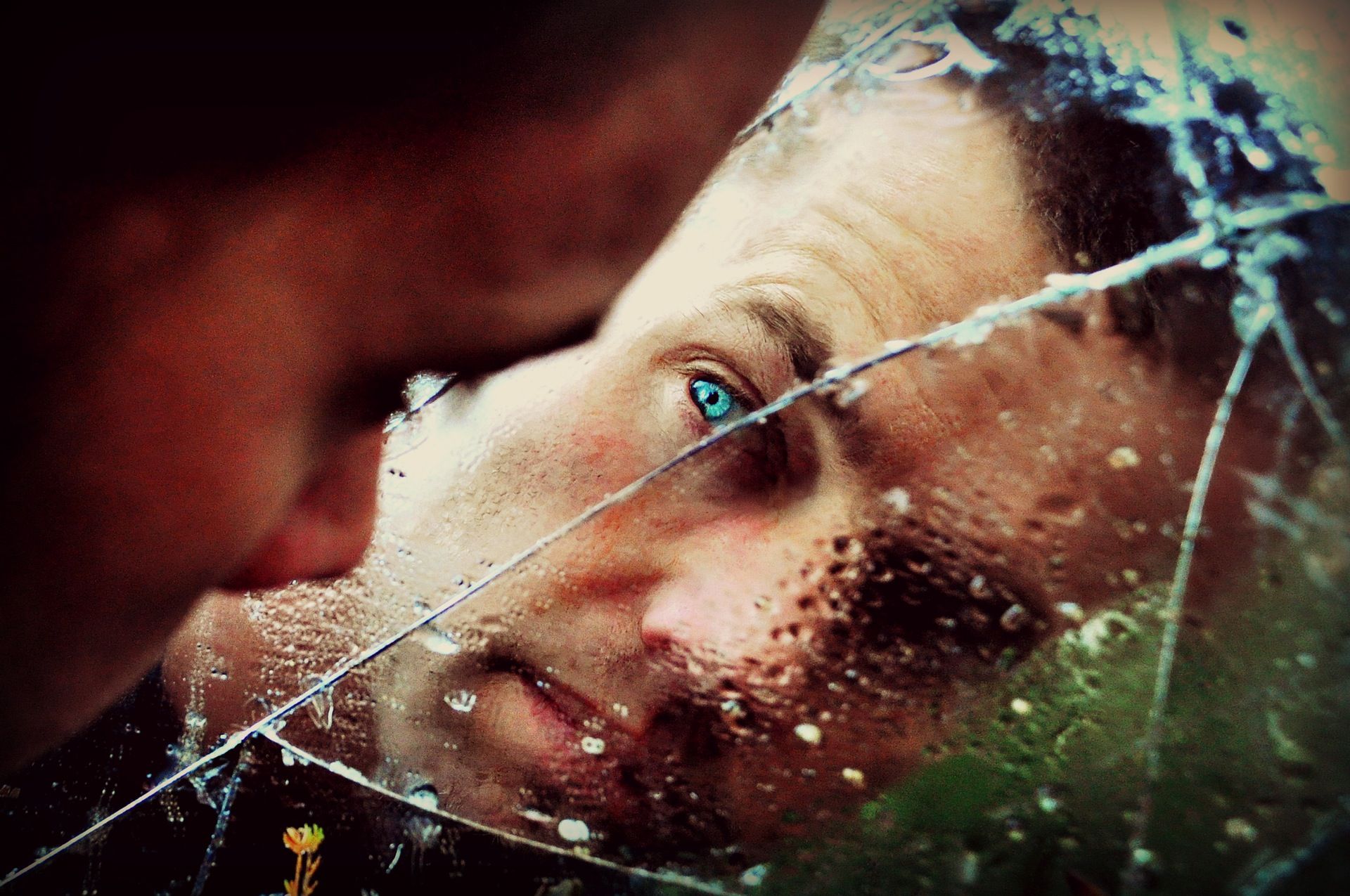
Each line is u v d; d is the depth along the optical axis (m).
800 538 1.05
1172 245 1.04
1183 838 0.99
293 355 0.76
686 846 1.02
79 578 0.71
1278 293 1.03
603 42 0.81
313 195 0.72
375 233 0.75
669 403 1.07
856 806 1.02
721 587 1.05
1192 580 1.02
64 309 0.64
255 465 0.77
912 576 1.04
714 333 1.07
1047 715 1.01
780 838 1.02
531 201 0.81
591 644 1.04
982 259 1.06
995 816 1.00
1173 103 1.05
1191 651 1.01
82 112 0.62
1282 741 0.99
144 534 0.72
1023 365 1.05
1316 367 1.02
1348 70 1.04
